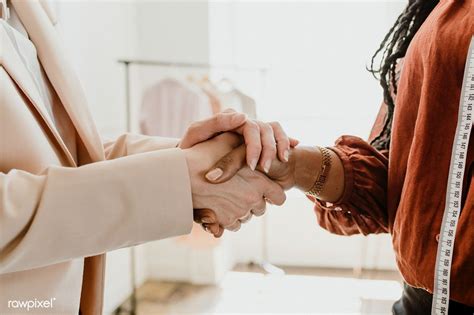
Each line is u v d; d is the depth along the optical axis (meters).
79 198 0.48
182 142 0.72
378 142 0.79
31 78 0.56
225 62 2.90
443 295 0.51
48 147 0.55
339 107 2.80
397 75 0.74
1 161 0.50
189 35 2.84
